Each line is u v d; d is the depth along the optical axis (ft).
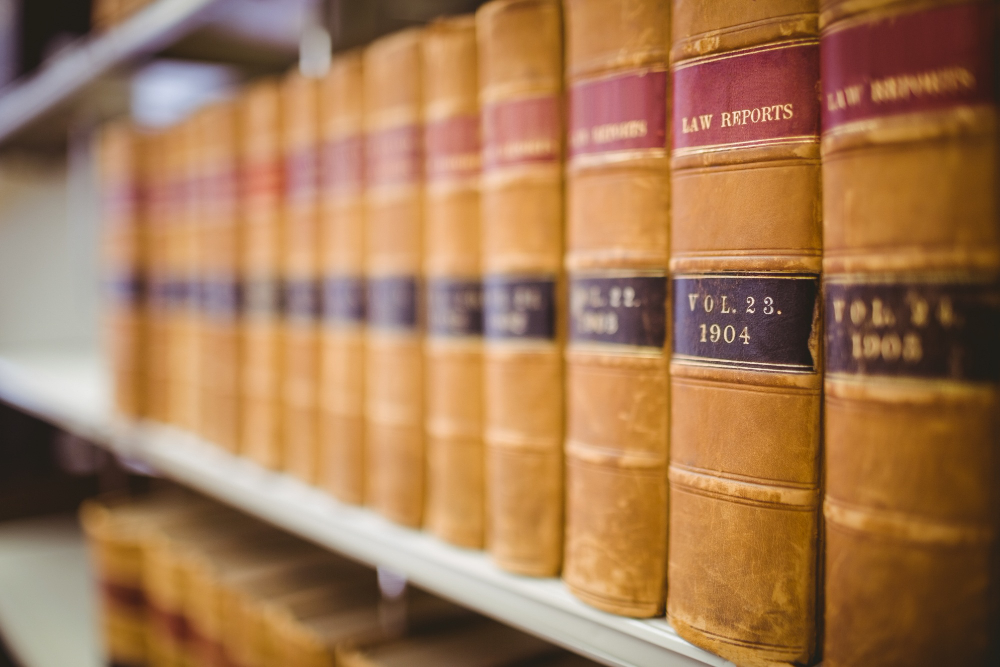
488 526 1.86
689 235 1.39
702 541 1.39
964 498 1.08
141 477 4.93
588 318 1.57
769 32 1.27
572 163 1.60
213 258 2.73
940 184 1.06
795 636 1.30
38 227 6.37
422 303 2.00
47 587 4.56
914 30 1.07
